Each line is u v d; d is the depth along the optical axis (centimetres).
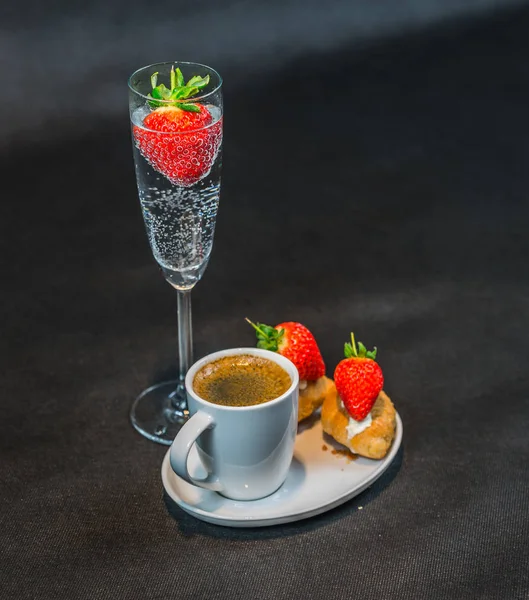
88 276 127
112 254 132
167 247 102
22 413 108
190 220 101
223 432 94
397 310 121
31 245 133
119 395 111
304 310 121
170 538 97
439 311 121
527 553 96
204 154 98
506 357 114
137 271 128
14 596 93
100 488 101
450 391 110
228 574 94
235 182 147
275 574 94
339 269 128
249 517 96
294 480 99
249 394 96
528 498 100
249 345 116
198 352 115
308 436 103
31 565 95
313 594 93
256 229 136
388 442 101
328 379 107
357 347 115
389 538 97
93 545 97
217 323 120
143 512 99
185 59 183
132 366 114
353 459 101
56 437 106
